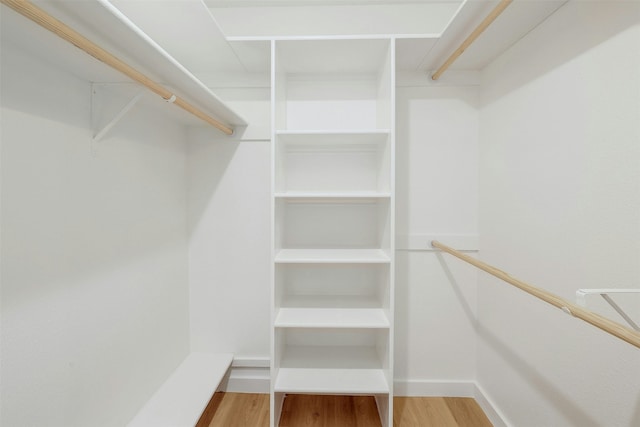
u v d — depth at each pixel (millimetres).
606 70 964
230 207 1884
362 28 1819
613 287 937
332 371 1638
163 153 1598
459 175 1835
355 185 1870
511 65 1482
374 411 1720
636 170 873
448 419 1660
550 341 1201
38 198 902
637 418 864
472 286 1841
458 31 1373
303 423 1624
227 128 1730
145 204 1437
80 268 1053
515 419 1438
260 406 1767
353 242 1879
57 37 784
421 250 1853
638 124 868
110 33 809
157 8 1179
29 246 874
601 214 979
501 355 1561
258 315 1898
